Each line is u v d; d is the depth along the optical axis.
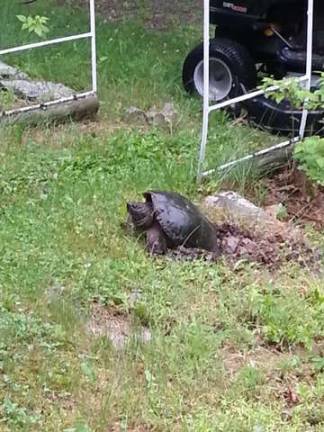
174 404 2.82
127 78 6.00
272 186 4.65
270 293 3.50
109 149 4.81
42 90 5.51
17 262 3.51
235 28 5.86
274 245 3.95
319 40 5.65
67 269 3.52
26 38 6.59
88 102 5.30
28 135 4.98
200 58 5.82
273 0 5.66
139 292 3.44
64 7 7.79
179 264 3.67
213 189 4.43
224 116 5.39
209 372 2.99
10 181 4.33
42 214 3.98
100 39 6.78
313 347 3.20
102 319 3.28
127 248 3.75
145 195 3.92
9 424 2.66
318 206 4.52
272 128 5.20
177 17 7.78
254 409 2.83
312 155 3.87
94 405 2.79
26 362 2.93
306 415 2.81
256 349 3.18
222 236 3.98
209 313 3.34
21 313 3.19
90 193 4.22
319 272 3.75
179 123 5.29
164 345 3.09
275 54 5.80
